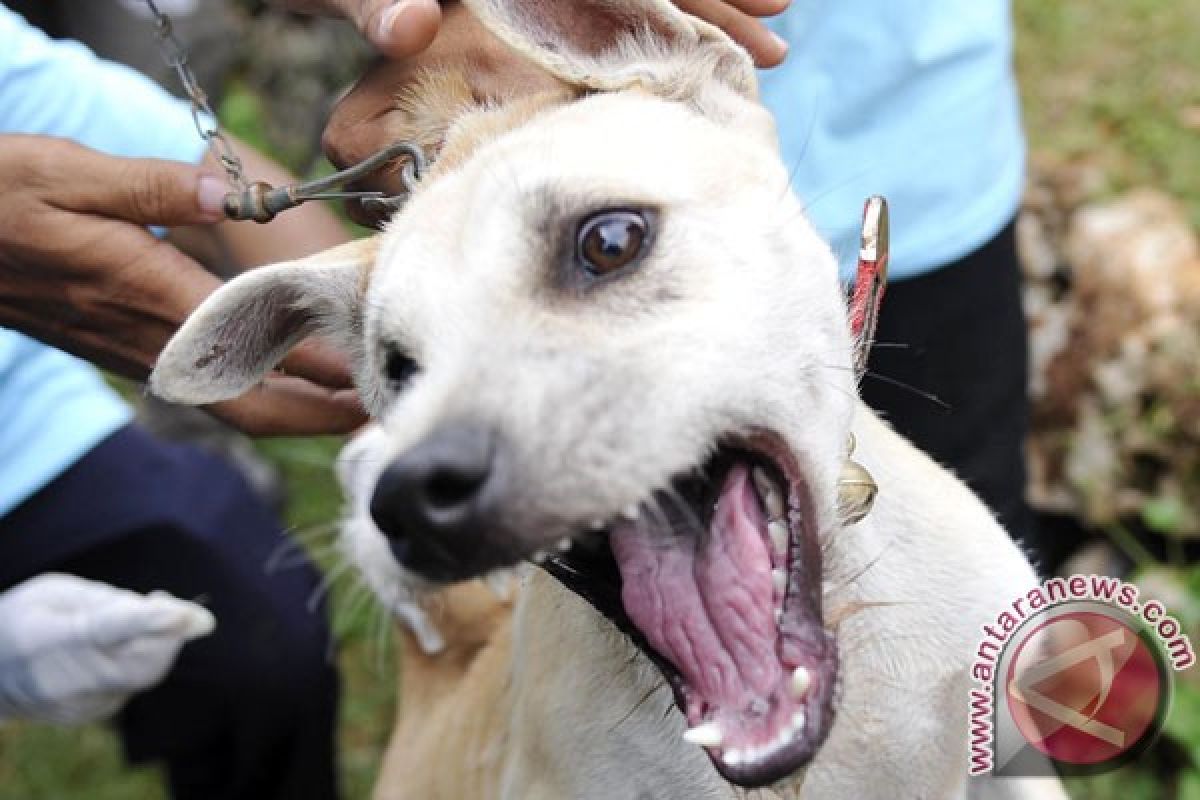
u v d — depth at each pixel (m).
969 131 0.76
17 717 0.74
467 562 0.49
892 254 0.75
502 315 0.51
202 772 0.84
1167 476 0.95
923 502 0.60
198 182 0.61
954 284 0.76
